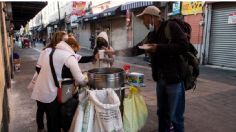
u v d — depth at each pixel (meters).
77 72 2.80
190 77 2.99
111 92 2.75
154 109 4.88
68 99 2.89
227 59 10.70
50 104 2.88
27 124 4.10
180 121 3.11
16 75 9.05
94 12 24.95
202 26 11.70
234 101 5.42
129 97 2.99
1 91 3.05
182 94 3.04
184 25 2.96
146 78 8.27
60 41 3.10
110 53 4.29
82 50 22.92
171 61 2.94
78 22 27.78
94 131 2.73
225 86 6.88
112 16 19.41
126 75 3.18
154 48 2.80
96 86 2.85
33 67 11.42
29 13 16.73
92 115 2.71
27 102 5.36
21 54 19.89
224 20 10.65
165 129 3.32
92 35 24.83
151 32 3.13
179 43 2.73
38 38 51.88
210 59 11.59
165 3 13.48
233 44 10.34
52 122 2.95
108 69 3.15
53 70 2.82
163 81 3.06
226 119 4.32
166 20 2.96
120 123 2.70
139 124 3.05
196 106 5.05
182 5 12.77
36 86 2.98
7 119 3.68
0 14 5.84
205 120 4.27
